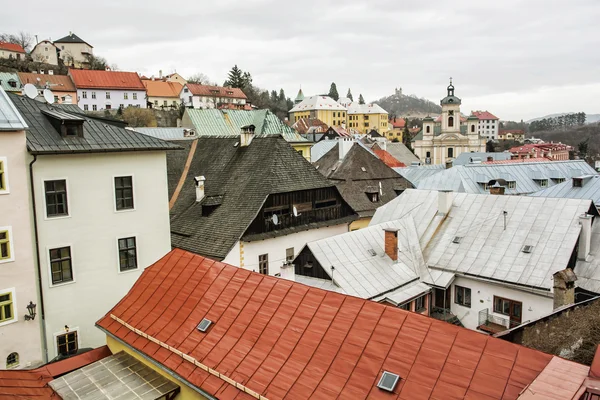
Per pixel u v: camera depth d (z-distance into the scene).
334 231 36.03
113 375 13.84
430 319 10.90
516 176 51.53
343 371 10.64
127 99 109.50
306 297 12.90
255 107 144.88
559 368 8.96
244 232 29.34
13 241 21.02
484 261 25.17
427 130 127.50
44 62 129.75
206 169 37.81
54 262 22.66
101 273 24.20
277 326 12.52
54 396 13.14
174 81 149.25
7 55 123.69
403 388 9.75
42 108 24.48
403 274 25.45
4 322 20.95
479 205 28.36
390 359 10.43
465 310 25.53
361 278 23.94
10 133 20.61
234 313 13.57
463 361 9.80
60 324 22.86
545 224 25.11
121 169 24.58
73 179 22.88
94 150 23.03
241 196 32.44
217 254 28.91
